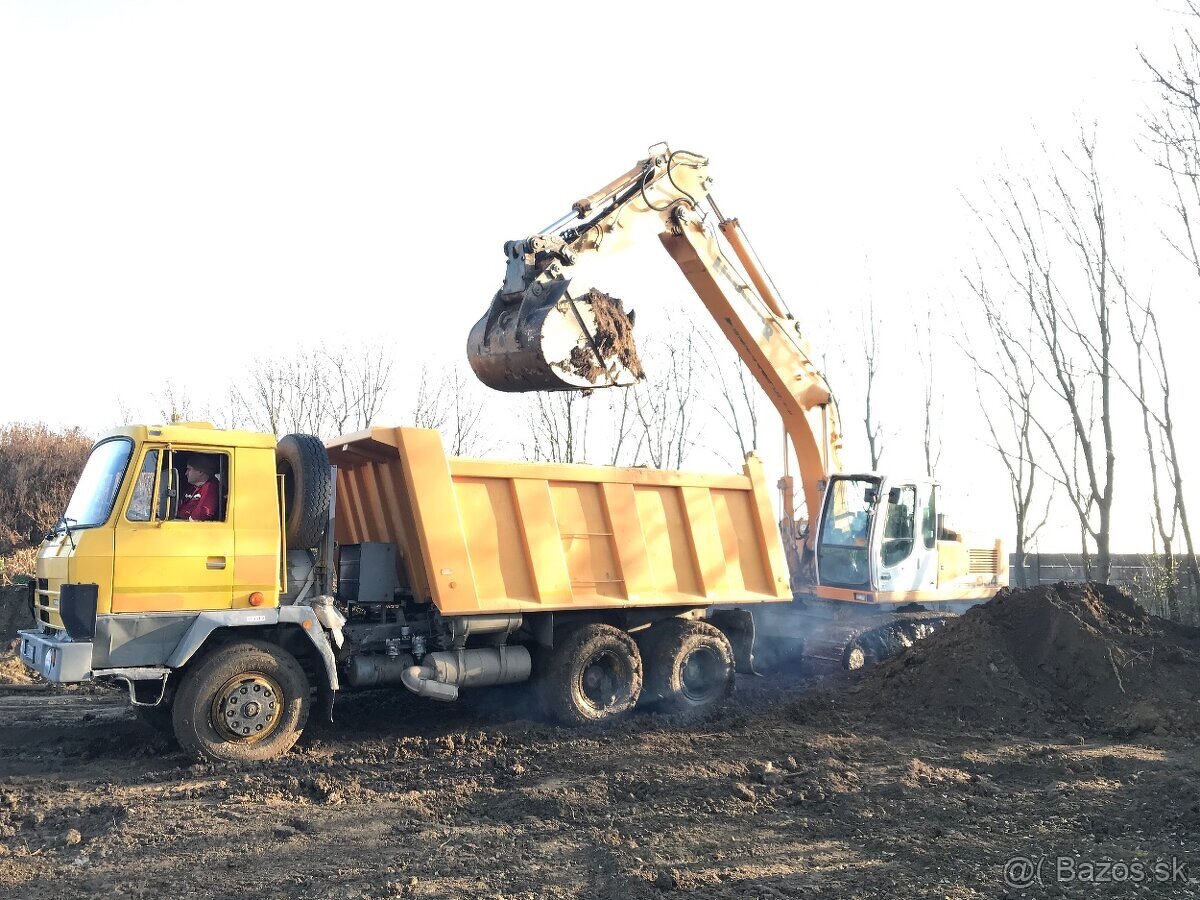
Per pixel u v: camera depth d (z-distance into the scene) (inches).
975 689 407.8
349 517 420.5
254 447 337.4
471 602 367.9
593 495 413.1
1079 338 623.2
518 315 401.1
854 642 518.0
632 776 309.1
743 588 459.8
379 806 281.6
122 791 295.4
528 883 222.7
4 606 628.1
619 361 412.5
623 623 430.6
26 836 256.8
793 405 540.4
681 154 475.2
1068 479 681.0
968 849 244.1
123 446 324.8
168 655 317.1
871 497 547.2
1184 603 705.6
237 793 290.8
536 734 374.9
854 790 295.7
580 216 435.5
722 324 516.7
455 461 372.5
